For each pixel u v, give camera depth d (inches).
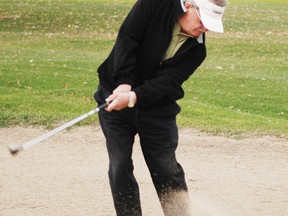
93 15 1769.2
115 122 423.5
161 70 414.0
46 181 569.3
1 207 508.4
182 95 425.7
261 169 618.2
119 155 422.3
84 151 654.5
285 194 554.9
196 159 639.8
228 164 629.0
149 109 420.8
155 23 404.2
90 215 498.6
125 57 407.5
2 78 940.0
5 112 747.4
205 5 395.2
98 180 574.6
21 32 1491.1
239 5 2135.8
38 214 497.4
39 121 727.7
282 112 839.7
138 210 431.8
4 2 1936.5
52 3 1963.6
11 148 381.1
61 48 1307.8
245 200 538.3
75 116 744.3
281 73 1110.4
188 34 406.6
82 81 943.0
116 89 408.2
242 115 791.7
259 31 1620.3
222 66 1152.8
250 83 991.0
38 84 915.4
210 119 754.8
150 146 429.4
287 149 673.0
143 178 582.9
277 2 2301.9
